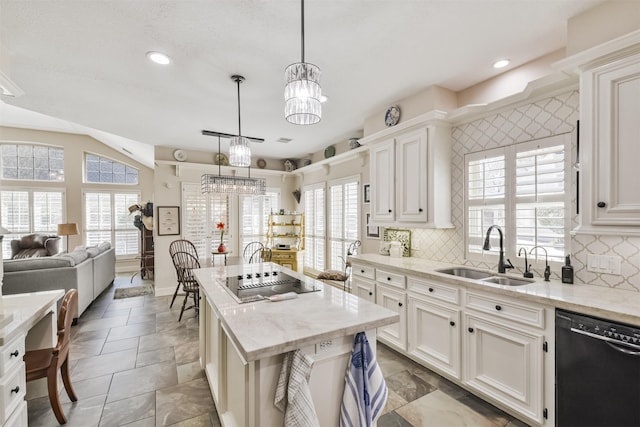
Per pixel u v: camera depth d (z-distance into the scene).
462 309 2.30
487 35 2.06
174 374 2.64
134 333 3.56
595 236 2.04
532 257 2.39
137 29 1.95
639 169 1.59
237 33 2.01
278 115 3.60
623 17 1.70
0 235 1.93
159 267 5.23
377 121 3.55
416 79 2.70
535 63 2.38
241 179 3.39
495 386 2.07
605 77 1.71
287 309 1.68
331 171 5.35
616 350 1.50
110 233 7.46
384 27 1.96
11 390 1.47
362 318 1.54
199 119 3.73
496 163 2.63
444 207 2.92
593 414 1.59
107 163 7.55
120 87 2.80
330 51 2.23
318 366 1.44
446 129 2.94
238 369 1.62
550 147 2.27
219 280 2.40
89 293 4.41
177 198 5.41
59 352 2.01
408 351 2.75
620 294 1.82
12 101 3.12
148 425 2.00
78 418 2.06
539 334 1.83
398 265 2.92
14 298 2.07
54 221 7.03
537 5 1.77
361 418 1.41
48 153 7.12
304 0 1.69
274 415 1.36
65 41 2.07
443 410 2.10
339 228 5.09
